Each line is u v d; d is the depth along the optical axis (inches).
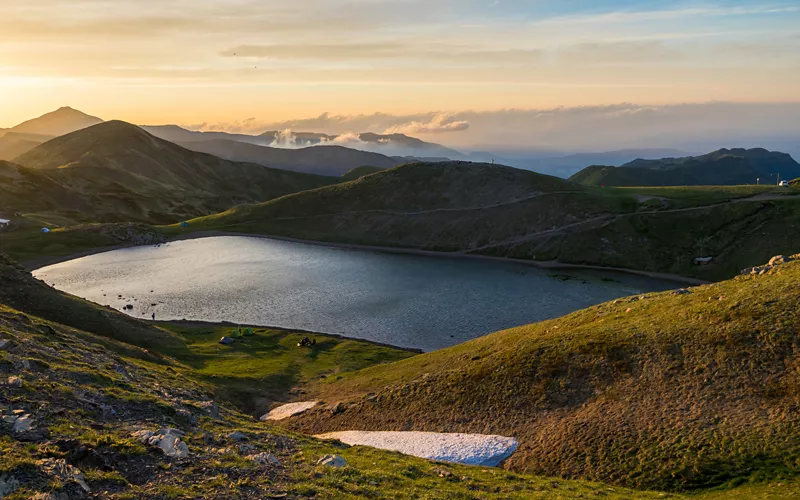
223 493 820.6
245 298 5103.3
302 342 3506.4
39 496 678.5
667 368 1668.3
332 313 4566.9
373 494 929.5
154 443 978.7
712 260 6358.3
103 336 2645.2
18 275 3051.2
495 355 2148.1
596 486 1259.2
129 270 6451.8
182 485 832.3
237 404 2314.2
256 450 1121.4
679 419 1459.2
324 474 997.2
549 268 6830.7
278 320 4352.9
